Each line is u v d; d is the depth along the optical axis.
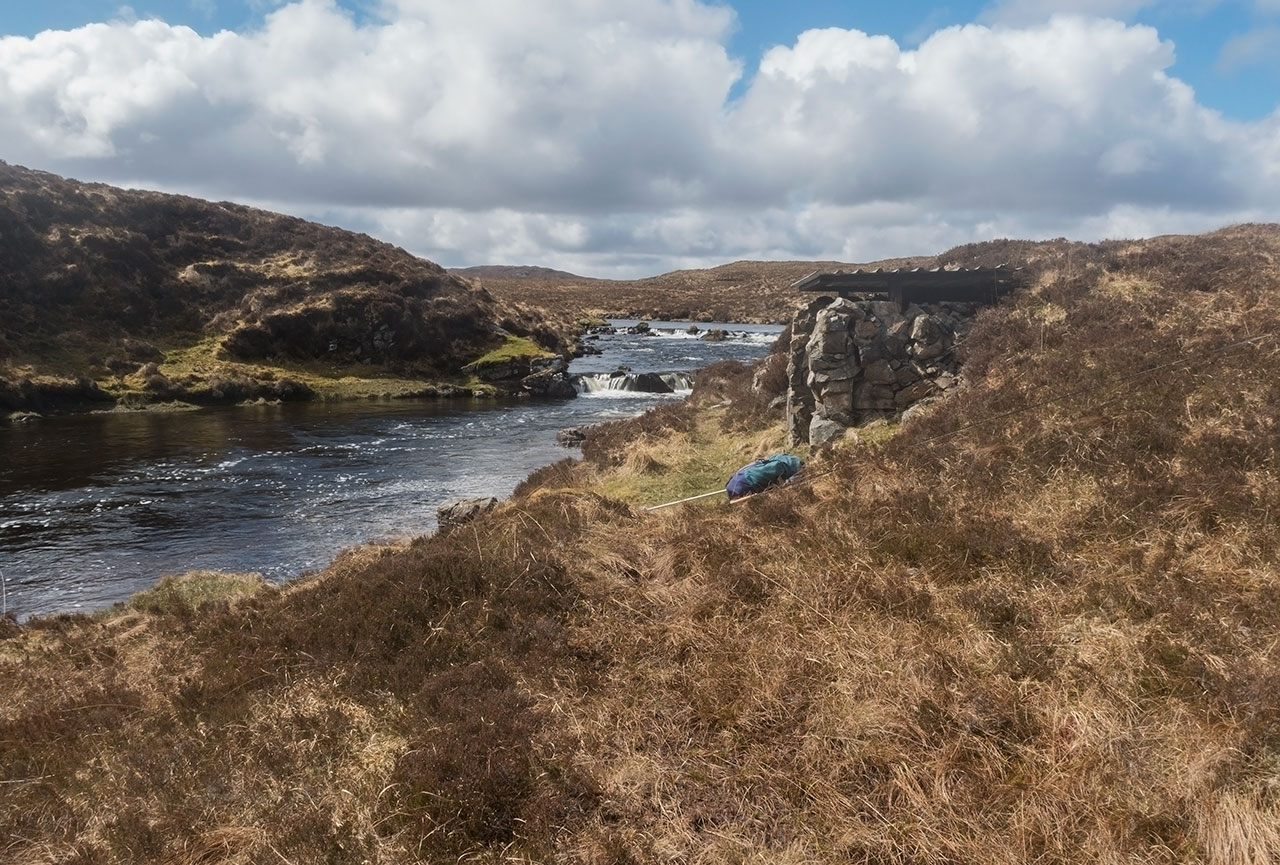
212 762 5.20
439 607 7.19
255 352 36.44
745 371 22.17
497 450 22.62
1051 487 7.96
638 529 9.33
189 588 10.55
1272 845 3.59
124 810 4.76
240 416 29.20
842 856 3.98
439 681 5.93
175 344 35.34
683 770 4.78
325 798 4.75
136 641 8.29
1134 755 4.32
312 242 45.84
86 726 6.02
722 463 14.68
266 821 4.53
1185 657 5.00
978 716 4.81
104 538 14.38
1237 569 5.96
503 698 5.60
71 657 7.87
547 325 55.09
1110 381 9.84
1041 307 13.21
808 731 4.96
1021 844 3.88
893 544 7.37
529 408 32.19
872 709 5.02
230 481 18.80
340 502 16.89
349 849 4.25
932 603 6.23
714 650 6.09
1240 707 4.45
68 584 12.19
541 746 5.07
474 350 41.88
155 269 38.03
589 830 4.32
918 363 12.88
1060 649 5.38
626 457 15.94
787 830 4.21
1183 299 12.36
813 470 10.65
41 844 4.53
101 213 38.94
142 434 24.92
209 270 39.59
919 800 4.23
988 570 6.65
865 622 6.13
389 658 6.55
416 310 41.38
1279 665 4.71
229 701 6.14
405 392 35.44
